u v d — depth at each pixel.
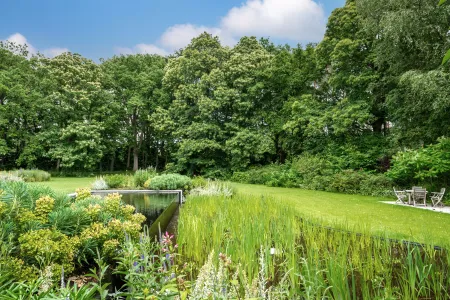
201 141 25.17
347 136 20.02
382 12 14.40
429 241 4.71
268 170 21.94
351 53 18.92
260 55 26.19
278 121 24.58
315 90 24.42
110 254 3.94
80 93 27.30
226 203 7.61
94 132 27.66
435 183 13.56
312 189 16.89
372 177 15.11
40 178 20.81
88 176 28.19
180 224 5.69
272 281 3.46
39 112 28.28
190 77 27.67
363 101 19.03
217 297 1.87
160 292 1.89
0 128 26.72
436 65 13.32
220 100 25.00
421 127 15.24
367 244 4.53
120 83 32.09
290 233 4.54
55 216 3.84
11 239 3.27
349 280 3.58
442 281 3.42
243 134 24.17
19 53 30.98
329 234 5.14
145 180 16.94
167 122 26.91
